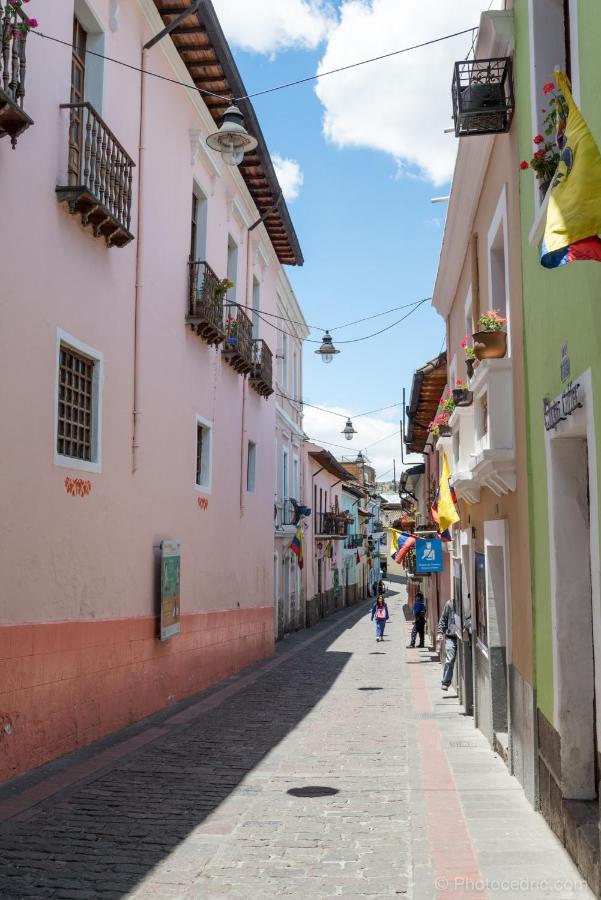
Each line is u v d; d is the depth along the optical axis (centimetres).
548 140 638
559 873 540
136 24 1246
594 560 489
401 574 9338
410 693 1548
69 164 994
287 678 1800
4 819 690
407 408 2281
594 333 484
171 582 1365
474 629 1177
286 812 724
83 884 546
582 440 610
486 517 1037
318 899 519
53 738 927
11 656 837
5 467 841
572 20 550
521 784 792
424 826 669
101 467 1095
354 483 5831
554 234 377
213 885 546
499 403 827
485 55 851
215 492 1744
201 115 1570
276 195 2030
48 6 946
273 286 2478
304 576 3662
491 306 977
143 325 1274
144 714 1245
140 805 744
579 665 596
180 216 1477
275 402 2648
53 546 946
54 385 955
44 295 934
